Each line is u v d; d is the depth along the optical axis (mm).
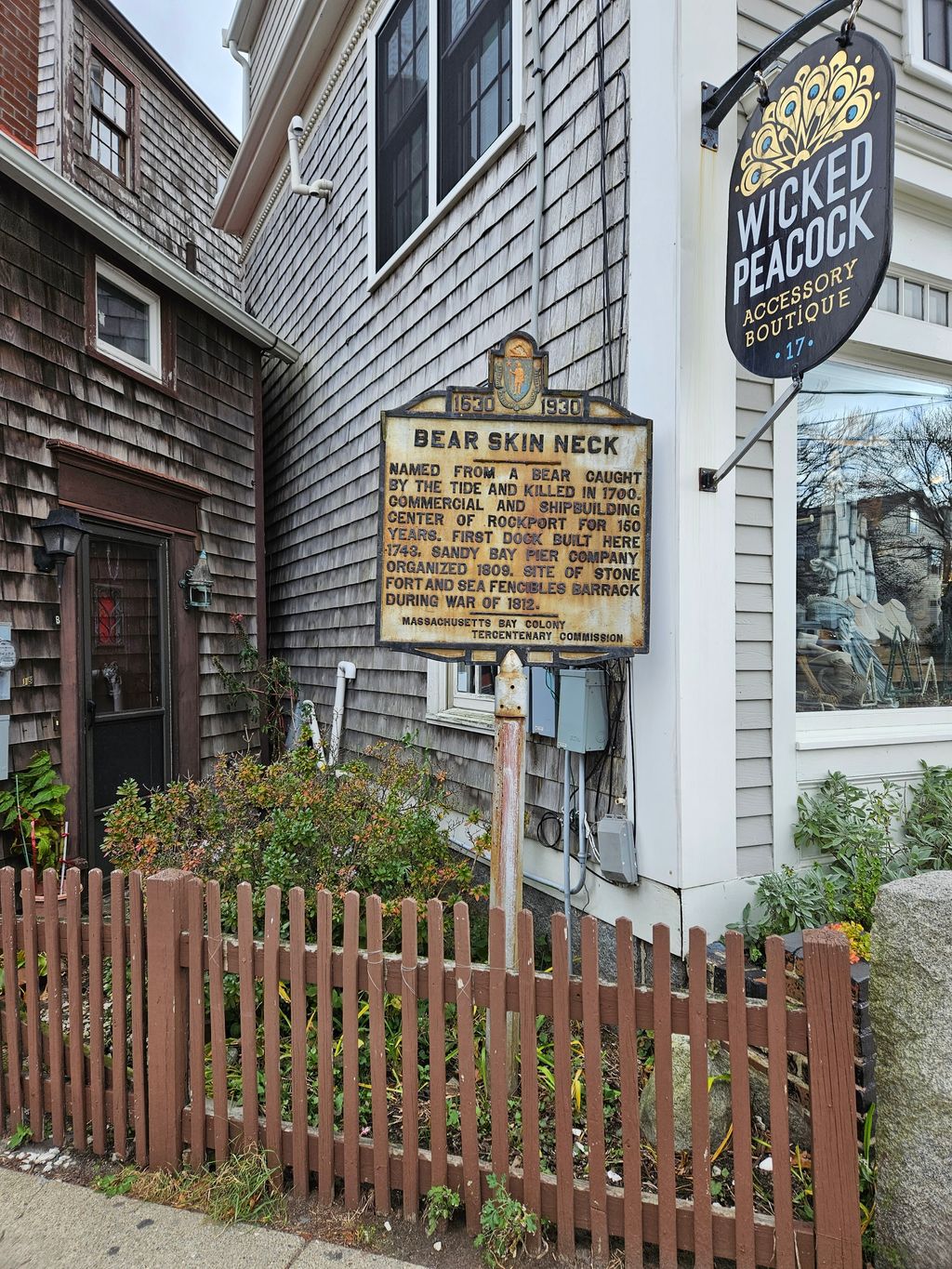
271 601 9406
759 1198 2223
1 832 4621
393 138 6098
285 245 9062
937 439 4234
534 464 2846
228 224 10766
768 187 2693
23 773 4785
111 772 5762
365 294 6539
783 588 3377
